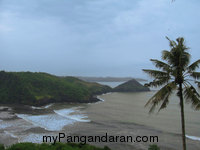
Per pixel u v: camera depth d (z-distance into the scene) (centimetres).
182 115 1441
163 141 3253
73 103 9106
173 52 1441
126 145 3052
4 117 5253
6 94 9038
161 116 5391
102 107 7362
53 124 4500
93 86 14388
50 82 10694
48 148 1834
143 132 3806
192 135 3609
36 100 8500
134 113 5928
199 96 1433
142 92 14425
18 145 1792
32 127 4181
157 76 1502
